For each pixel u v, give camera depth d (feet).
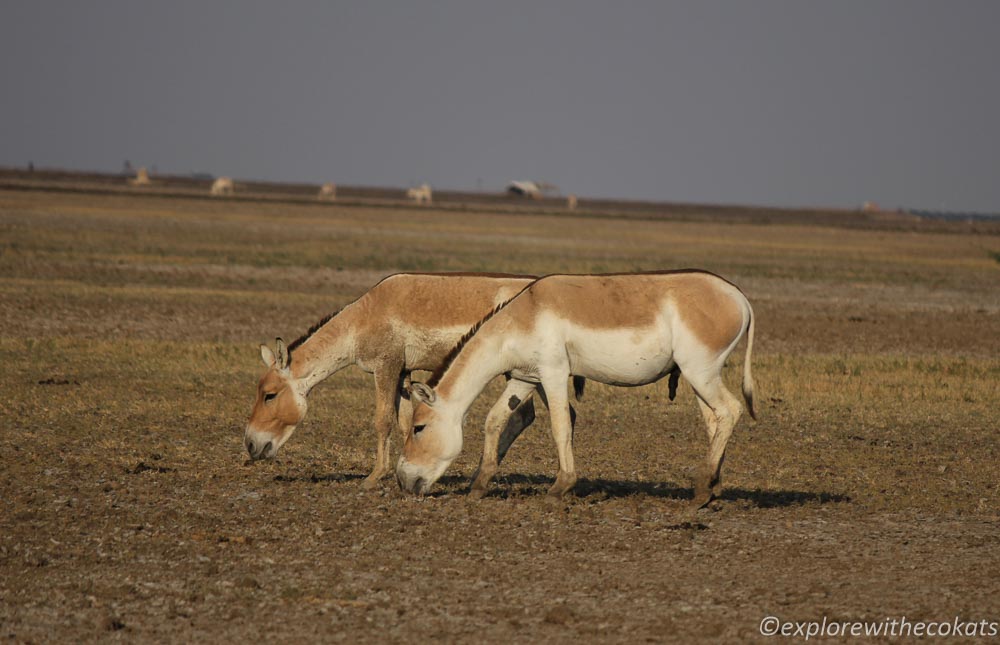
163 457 116.16
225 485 104.32
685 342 96.53
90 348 193.57
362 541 86.28
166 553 82.28
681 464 119.65
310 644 65.21
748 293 345.72
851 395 166.40
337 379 173.06
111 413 138.21
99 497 98.12
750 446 128.88
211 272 353.51
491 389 165.99
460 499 100.53
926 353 226.17
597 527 91.20
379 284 109.50
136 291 286.87
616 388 169.17
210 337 217.77
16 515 90.79
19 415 134.41
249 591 74.18
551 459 121.29
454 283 108.17
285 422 106.32
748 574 79.05
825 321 277.03
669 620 69.21
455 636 66.54
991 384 179.01
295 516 93.35
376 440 129.49
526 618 69.67
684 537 88.28
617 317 96.17
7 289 273.75
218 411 142.10
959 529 92.02
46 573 77.05
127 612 69.97
